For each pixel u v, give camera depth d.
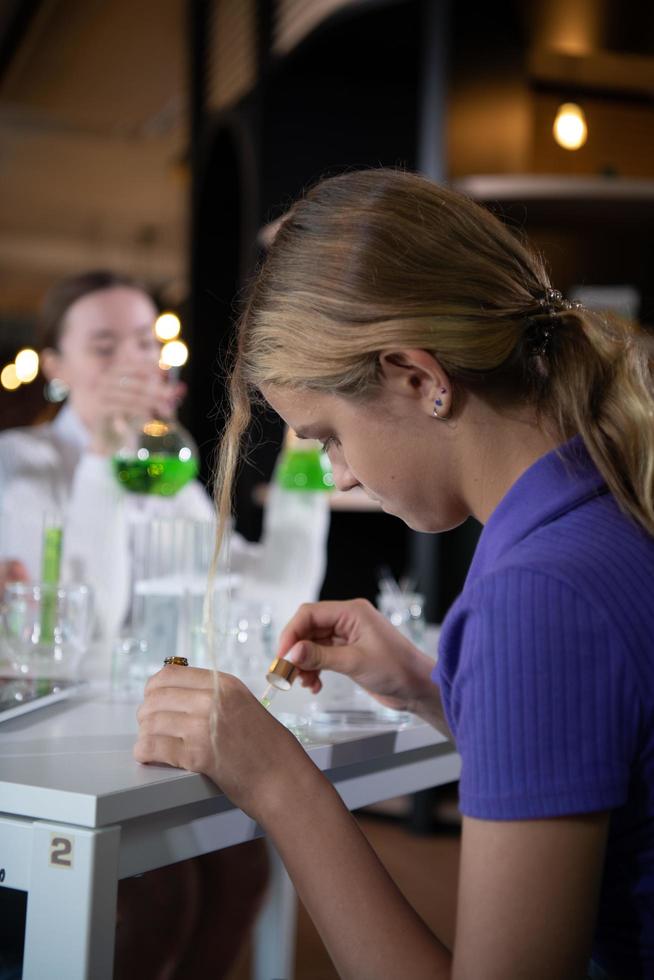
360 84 3.79
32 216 9.45
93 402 2.01
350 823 0.89
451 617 0.86
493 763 0.78
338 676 1.44
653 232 3.46
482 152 3.25
